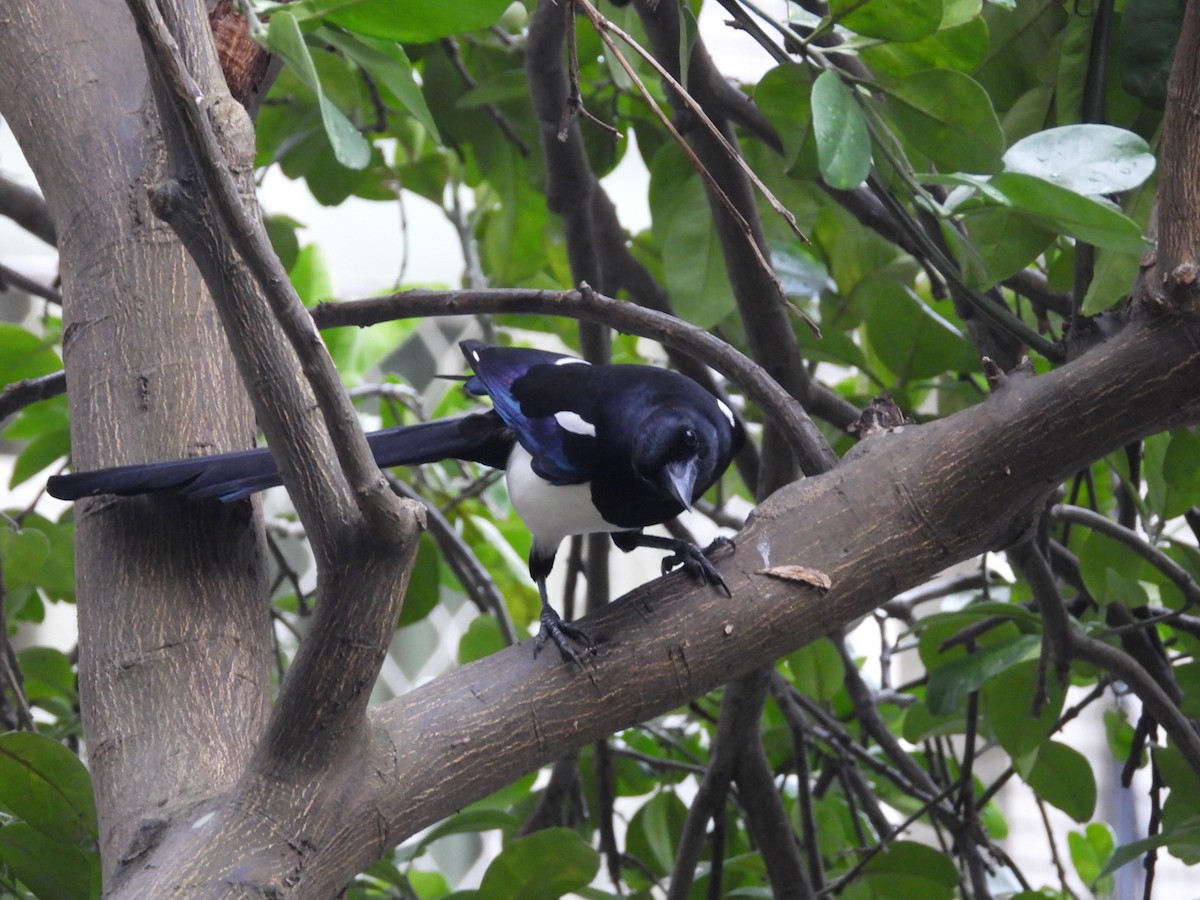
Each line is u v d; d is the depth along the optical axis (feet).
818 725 32.65
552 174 28.45
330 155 35.37
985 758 49.83
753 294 25.70
